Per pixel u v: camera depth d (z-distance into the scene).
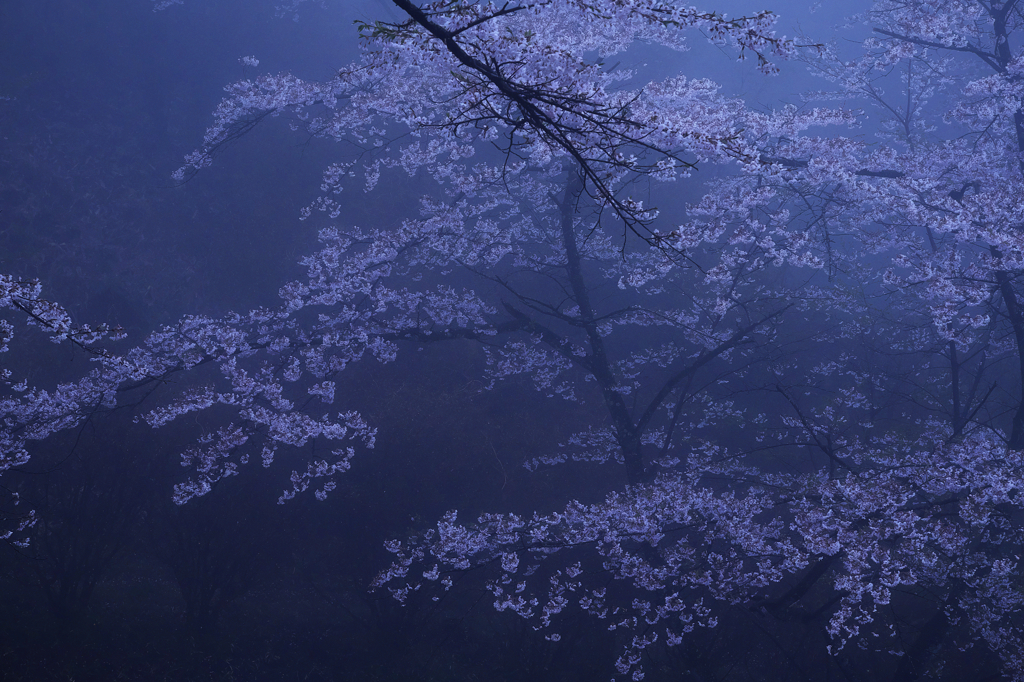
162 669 8.52
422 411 13.38
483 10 3.95
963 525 8.51
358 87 11.05
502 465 12.91
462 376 14.58
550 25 7.39
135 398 11.94
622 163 3.41
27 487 9.62
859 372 12.71
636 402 14.60
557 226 13.70
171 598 10.29
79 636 8.77
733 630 9.64
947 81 12.91
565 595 10.02
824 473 9.23
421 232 11.17
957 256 8.89
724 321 14.33
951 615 8.42
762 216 10.73
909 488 7.65
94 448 9.91
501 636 9.86
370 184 12.15
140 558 11.00
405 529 10.83
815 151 8.70
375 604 9.88
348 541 10.57
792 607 9.05
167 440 10.97
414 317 12.73
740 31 4.05
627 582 9.81
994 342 11.00
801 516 7.82
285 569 10.77
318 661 9.19
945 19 10.23
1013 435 9.05
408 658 9.44
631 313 12.66
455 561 8.90
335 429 9.80
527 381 14.77
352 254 13.48
